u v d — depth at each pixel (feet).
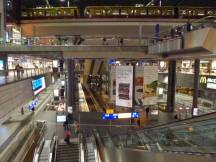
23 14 112.68
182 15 107.04
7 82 42.88
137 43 66.69
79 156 43.73
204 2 143.95
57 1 147.95
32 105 68.44
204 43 32.19
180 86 104.58
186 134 27.40
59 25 111.55
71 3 150.00
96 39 72.23
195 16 106.73
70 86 78.95
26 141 44.60
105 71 106.42
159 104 92.12
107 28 114.93
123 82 60.90
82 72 156.56
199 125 24.43
